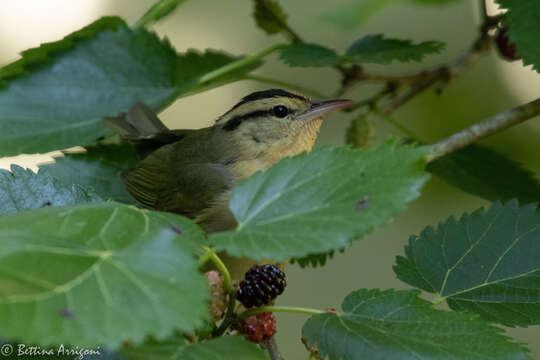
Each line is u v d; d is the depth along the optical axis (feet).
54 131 32.04
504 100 49.26
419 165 17.35
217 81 38.01
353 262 55.01
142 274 14.33
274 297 22.25
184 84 34.76
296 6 60.34
